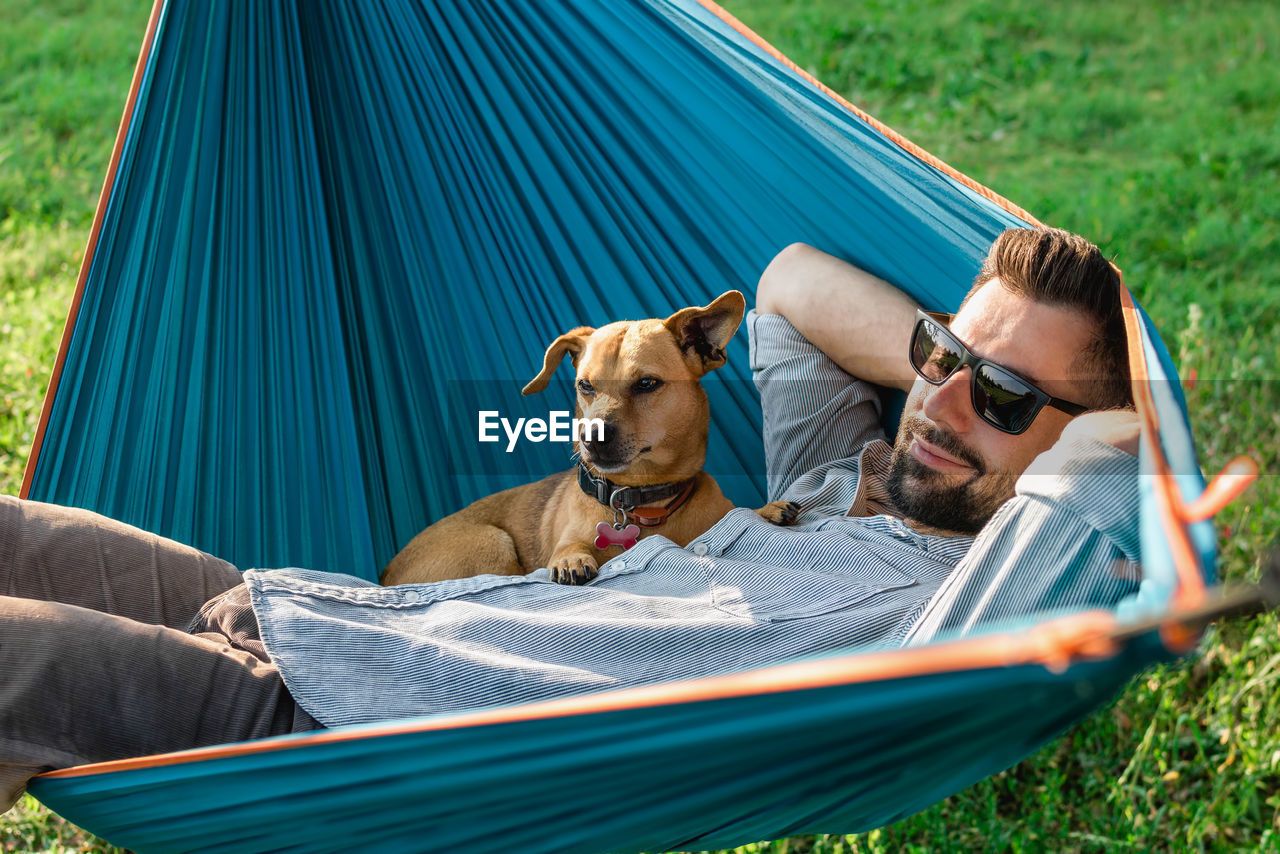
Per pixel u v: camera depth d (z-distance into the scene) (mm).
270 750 1588
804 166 2779
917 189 2555
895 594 2064
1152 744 3188
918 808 2057
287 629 1922
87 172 7062
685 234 3107
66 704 1751
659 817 1756
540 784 1621
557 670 1877
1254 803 3080
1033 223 2289
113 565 2232
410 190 3057
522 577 2146
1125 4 10875
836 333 2756
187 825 1764
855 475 2658
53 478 2797
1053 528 1794
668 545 2268
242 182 2840
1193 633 1121
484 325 3193
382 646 1912
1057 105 8898
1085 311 2146
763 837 2043
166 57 2615
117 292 2742
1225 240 6578
